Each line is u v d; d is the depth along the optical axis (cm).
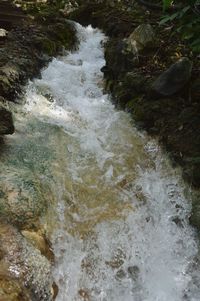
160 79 446
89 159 393
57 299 288
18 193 317
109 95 514
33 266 267
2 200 307
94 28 714
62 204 340
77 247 320
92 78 548
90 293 305
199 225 342
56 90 494
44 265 274
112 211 352
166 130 416
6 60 484
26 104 447
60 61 571
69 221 332
